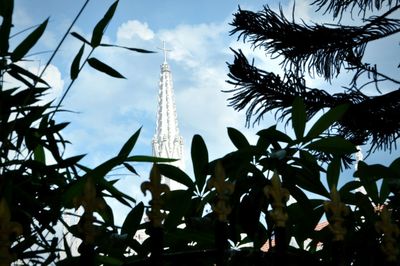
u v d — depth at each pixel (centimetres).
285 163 204
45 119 215
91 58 215
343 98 807
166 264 169
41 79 206
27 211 195
